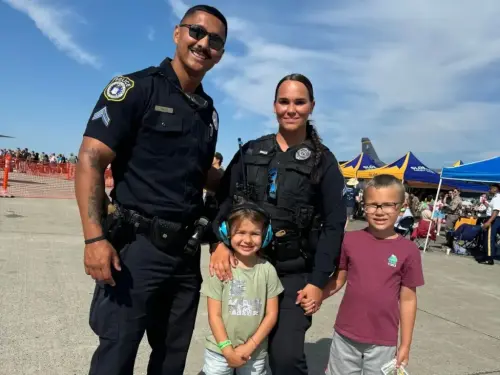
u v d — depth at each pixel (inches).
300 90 83.0
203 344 134.5
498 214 343.0
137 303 74.5
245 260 86.3
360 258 92.0
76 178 69.4
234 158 90.8
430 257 361.1
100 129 69.8
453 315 186.5
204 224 81.7
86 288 174.1
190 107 78.2
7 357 112.9
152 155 74.7
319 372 121.1
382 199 90.4
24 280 177.9
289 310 83.5
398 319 91.4
